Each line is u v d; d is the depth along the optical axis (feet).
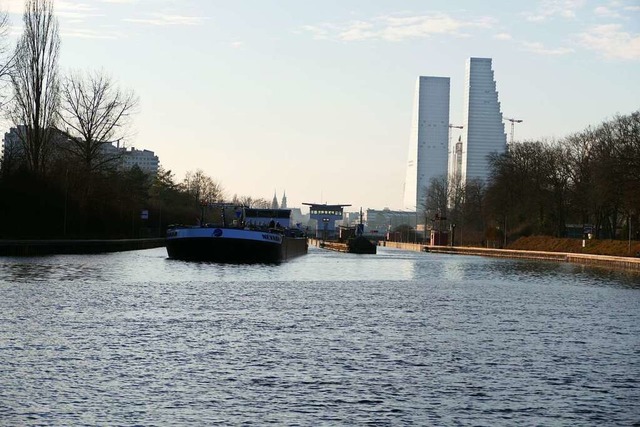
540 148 577.02
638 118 431.43
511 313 156.87
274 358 99.09
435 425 71.97
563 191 550.36
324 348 107.14
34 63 345.10
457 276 289.74
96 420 70.90
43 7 347.15
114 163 449.48
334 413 74.84
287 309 152.97
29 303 147.43
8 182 335.88
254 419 72.33
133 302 156.35
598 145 501.97
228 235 306.14
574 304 181.06
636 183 409.08
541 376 92.22
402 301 177.27
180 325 125.18
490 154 627.46
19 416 71.41
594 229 536.83
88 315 133.80
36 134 347.15
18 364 90.89
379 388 84.64
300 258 427.33
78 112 399.65
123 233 485.97
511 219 608.60
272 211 489.26
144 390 81.25
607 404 80.12
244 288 198.59
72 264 268.82
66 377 85.61
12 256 298.97
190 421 71.26
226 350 103.65
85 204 402.11
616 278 291.58
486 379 90.02
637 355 107.55
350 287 216.95
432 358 101.76
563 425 72.90
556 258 490.08
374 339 116.06
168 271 252.01
